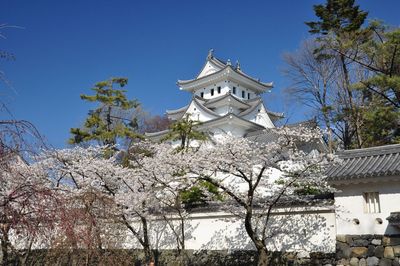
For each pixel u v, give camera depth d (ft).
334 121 80.18
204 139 75.41
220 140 46.21
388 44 66.08
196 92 145.79
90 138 85.56
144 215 52.19
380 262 37.50
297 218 45.34
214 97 138.72
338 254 40.19
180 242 52.31
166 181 49.93
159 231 56.85
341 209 41.19
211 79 138.00
